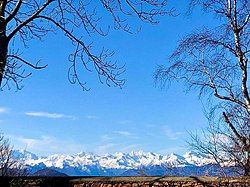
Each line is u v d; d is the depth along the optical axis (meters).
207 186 16.69
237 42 17.02
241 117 17.16
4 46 11.36
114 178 17.50
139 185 17.25
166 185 17.08
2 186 17.38
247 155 16.64
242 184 16.44
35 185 17.50
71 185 17.55
